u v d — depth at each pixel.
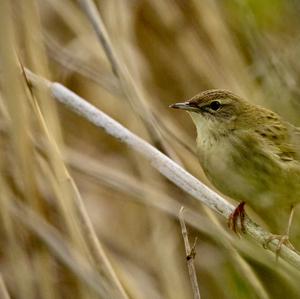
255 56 12.04
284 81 11.71
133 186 11.59
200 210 11.45
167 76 12.65
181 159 11.77
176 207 11.30
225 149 9.90
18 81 9.02
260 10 11.96
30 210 9.88
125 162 12.39
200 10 12.39
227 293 11.45
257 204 9.79
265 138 9.81
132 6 12.66
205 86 12.34
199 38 12.48
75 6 12.62
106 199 12.77
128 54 12.15
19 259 10.00
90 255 9.30
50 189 10.20
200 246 12.05
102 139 12.78
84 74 12.08
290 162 9.70
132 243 12.19
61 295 10.54
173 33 12.69
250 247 10.97
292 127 10.10
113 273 9.30
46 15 12.82
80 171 11.78
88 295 9.95
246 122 10.01
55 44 12.45
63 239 9.90
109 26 12.21
